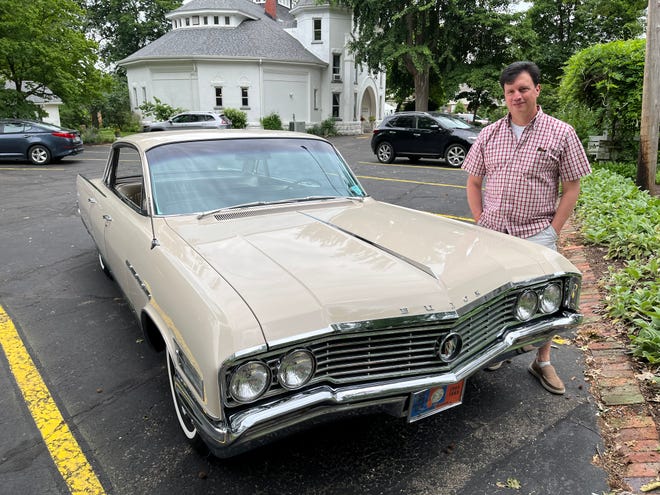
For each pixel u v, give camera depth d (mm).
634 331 3439
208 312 1877
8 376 3186
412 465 2361
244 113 28312
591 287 4242
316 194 3348
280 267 2188
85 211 4688
